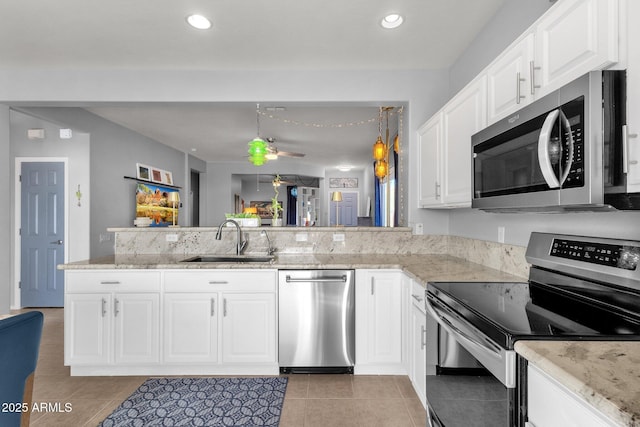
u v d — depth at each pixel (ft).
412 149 10.28
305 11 7.32
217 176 28.84
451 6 7.20
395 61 9.71
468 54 8.89
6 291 11.06
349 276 8.62
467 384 4.38
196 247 10.63
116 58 9.46
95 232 15.26
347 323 8.63
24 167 15.16
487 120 5.99
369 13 7.41
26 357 3.02
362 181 35.29
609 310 4.30
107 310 8.56
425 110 10.21
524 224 6.59
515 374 3.39
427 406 5.94
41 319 3.20
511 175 4.87
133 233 10.62
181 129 17.84
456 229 9.91
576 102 3.59
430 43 8.71
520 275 6.59
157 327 8.57
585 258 4.70
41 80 10.10
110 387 8.11
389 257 9.91
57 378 8.58
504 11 7.14
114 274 8.59
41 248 15.16
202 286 8.59
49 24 7.81
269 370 8.79
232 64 9.83
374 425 6.63
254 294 8.62
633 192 3.26
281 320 8.64
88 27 7.94
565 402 2.71
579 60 3.85
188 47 8.87
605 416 2.27
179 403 7.40
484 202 5.68
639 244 3.97
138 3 7.04
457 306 4.77
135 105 10.59
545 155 3.91
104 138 15.85
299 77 10.18
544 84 4.48
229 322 8.62
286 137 19.65
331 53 9.21
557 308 4.41
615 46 3.41
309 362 8.66
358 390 7.97
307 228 10.52
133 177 17.95
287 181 35.24
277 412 7.06
